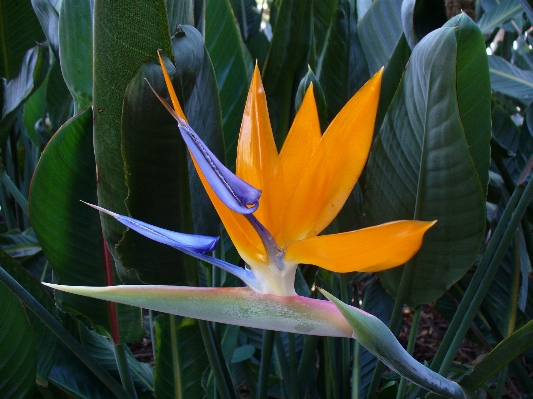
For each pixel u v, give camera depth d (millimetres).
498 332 664
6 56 829
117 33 376
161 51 375
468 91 430
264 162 330
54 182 479
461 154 415
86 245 511
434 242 459
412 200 467
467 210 433
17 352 490
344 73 602
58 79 791
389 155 471
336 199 341
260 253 343
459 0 1248
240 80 607
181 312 339
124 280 486
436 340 1049
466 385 456
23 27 807
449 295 776
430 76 404
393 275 509
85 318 548
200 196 455
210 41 592
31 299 477
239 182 289
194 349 557
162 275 449
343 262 318
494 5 1134
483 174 463
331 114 614
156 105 372
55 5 780
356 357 695
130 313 530
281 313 338
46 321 489
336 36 586
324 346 676
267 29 1122
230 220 341
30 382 509
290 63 579
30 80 652
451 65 389
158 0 360
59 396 593
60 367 579
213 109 459
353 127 325
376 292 701
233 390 562
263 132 326
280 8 556
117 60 385
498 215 648
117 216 322
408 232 297
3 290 472
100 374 516
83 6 475
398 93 454
